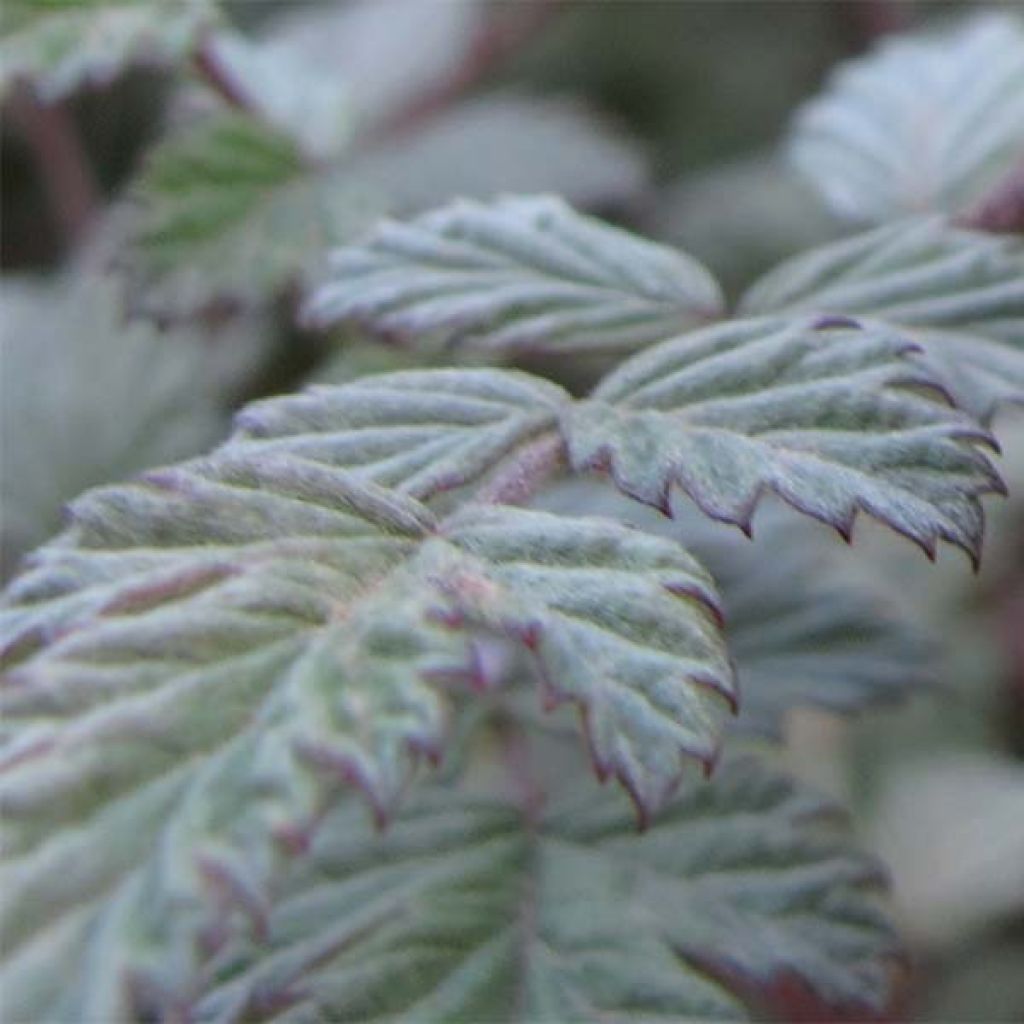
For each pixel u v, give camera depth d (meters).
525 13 0.36
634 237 0.23
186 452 0.28
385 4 0.39
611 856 0.22
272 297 0.27
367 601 0.19
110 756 0.18
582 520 0.20
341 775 0.18
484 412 0.21
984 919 0.30
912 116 0.27
